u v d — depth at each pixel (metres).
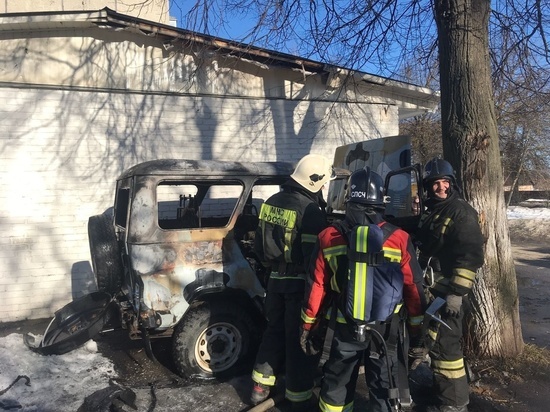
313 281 3.15
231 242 4.30
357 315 2.93
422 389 4.07
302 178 3.82
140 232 4.04
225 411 3.76
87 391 3.98
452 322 3.61
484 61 4.54
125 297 4.64
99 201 6.51
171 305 4.04
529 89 6.20
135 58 6.68
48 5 8.92
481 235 3.52
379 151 4.79
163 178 4.15
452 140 4.55
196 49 6.77
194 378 4.20
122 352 4.97
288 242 3.72
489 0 4.65
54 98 6.33
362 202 3.11
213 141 7.06
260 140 7.32
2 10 8.76
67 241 6.39
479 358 4.54
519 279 8.73
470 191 4.47
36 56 6.27
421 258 3.87
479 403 3.85
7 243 6.18
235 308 4.30
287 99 7.45
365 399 3.94
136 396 3.95
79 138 6.43
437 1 4.67
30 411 3.63
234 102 7.17
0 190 6.14
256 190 6.35
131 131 6.66
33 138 6.25
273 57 6.91
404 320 3.14
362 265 2.96
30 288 6.27
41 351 4.54
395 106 8.09
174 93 6.84
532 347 4.83
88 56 6.47
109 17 6.14
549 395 3.98
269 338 3.89
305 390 3.69
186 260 4.13
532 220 17.45
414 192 4.26
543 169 23.34
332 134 7.72
